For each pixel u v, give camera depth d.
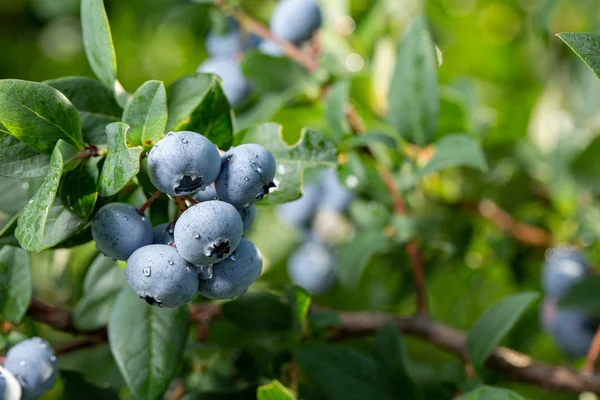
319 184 0.55
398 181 0.50
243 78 0.51
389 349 0.45
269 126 0.40
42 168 0.37
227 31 0.53
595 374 0.48
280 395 0.39
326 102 0.48
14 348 0.39
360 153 0.51
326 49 0.53
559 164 0.58
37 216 0.35
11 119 0.37
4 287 0.42
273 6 0.58
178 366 0.41
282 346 0.45
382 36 0.57
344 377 0.44
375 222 0.52
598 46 0.35
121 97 0.39
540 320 0.55
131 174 0.35
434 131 0.49
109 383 0.45
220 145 0.39
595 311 0.50
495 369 0.48
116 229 0.36
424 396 0.46
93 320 0.44
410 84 0.49
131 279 0.36
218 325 0.48
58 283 0.52
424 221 0.54
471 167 0.58
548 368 0.48
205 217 0.35
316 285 0.58
